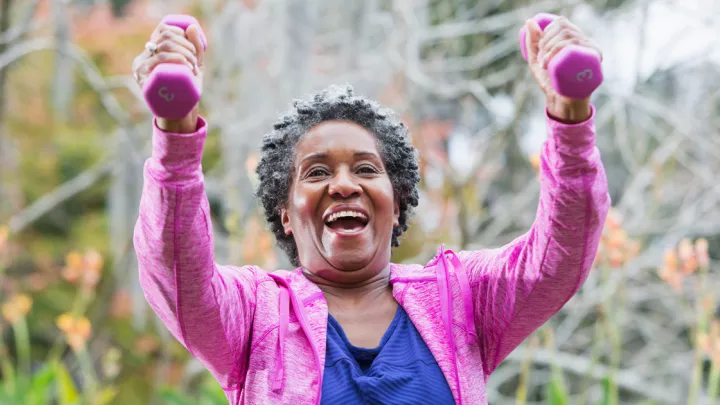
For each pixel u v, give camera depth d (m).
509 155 8.53
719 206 7.40
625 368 7.74
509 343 1.77
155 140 1.49
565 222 1.58
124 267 8.22
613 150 8.79
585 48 1.46
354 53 7.50
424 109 7.64
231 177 7.00
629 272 6.46
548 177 1.59
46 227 10.76
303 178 1.79
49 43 6.55
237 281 1.71
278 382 1.62
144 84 1.40
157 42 1.45
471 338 1.72
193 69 1.46
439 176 7.41
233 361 1.67
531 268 1.66
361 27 7.50
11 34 6.82
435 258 1.84
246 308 1.70
